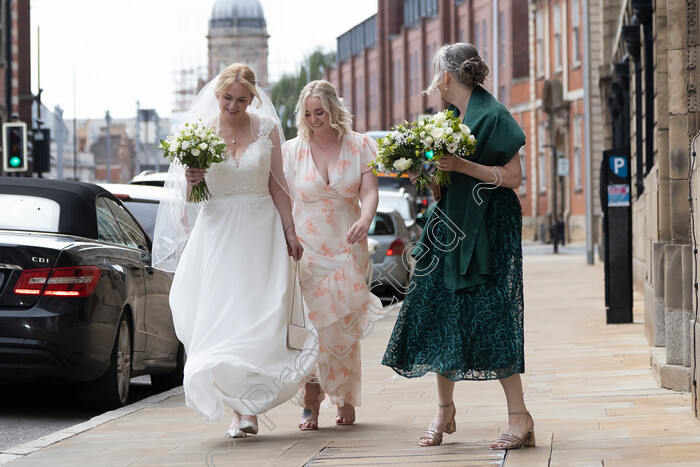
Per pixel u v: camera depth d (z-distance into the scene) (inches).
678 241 360.2
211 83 289.6
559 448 248.8
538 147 2935.5
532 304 821.2
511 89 3105.3
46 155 1378.0
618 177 616.1
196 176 279.6
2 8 1962.4
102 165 6387.8
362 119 4515.3
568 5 2674.7
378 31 4256.9
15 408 379.6
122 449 279.7
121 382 371.6
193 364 271.1
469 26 3462.1
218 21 6407.5
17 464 263.4
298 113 296.8
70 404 389.4
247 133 288.0
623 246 618.2
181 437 296.5
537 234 2906.0
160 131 6402.6
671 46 364.8
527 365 438.9
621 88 1176.2
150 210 477.4
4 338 337.1
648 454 238.4
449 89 256.8
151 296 403.2
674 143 363.6
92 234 370.0
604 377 390.6
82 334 343.9
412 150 251.9
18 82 2181.3
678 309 354.6
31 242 345.1
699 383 282.5
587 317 687.7
